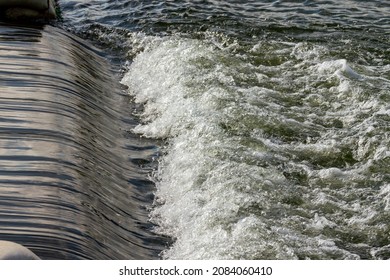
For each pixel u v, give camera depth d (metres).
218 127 14.16
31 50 16.14
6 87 13.88
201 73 16.62
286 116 14.94
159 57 17.77
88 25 19.97
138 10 20.80
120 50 18.83
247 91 15.84
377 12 20.48
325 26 19.53
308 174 12.81
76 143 12.34
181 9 20.69
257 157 13.23
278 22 19.81
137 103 16.08
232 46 18.33
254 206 11.70
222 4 21.05
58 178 11.02
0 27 17.80
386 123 14.54
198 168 12.79
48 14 19.25
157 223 11.58
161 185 12.73
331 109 15.34
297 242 10.93
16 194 10.44
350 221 11.54
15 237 9.49
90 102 14.66
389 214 11.67
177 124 14.56
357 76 16.62
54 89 14.12
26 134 12.17
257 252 10.56
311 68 17.17
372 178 12.74
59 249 9.37
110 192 11.72
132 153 13.78
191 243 10.98
